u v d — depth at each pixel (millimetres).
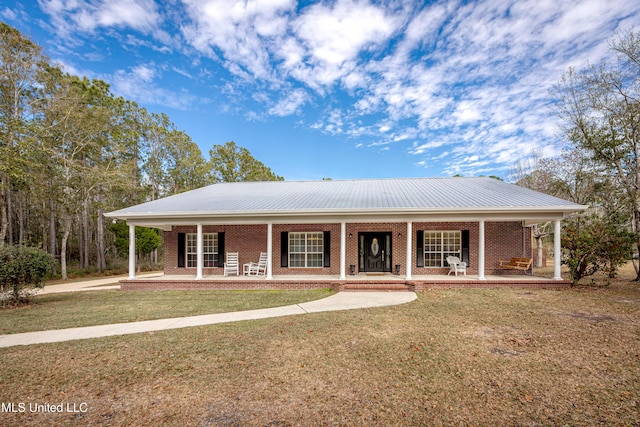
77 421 3209
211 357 4910
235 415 3271
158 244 24547
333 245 13758
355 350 5109
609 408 3301
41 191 18781
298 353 5020
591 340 5457
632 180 13570
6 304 9438
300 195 14367
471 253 13156
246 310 8281
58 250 28281
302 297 10016
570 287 10922
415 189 14547
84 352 5199
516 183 25625
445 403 3441
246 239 14172
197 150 30219
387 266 13500
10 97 17812
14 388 3957
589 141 14500
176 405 3496
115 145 23156
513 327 6316
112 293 11695
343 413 3264
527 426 3010
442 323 6680
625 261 10953
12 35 16906
